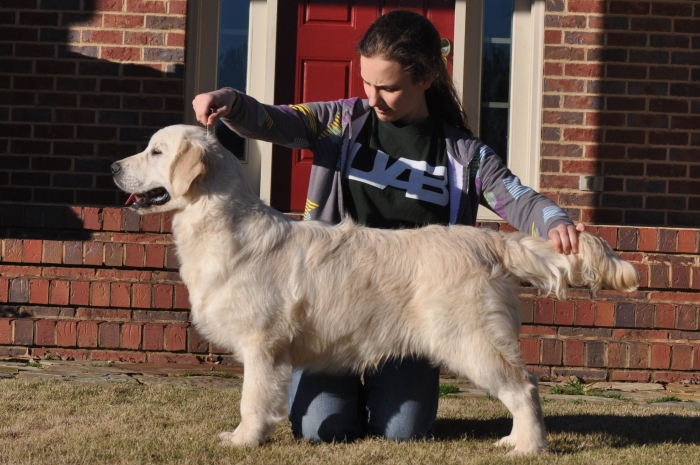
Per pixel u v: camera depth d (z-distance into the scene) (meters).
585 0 6.91
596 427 4.50
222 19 7.28
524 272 3.90
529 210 4.01
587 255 3.80
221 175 3.94
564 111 6.92
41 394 4.75
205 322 3.91
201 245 3.89
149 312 6.22
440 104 4.29
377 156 4.23
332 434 4.10
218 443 3.84
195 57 7.13
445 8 7.30
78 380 5.26
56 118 6.85
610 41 6.90
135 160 4.05
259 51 7.29
